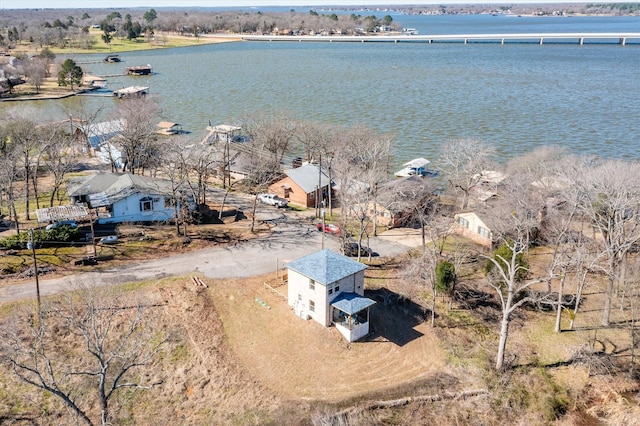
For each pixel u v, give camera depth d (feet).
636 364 135.85
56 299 146.10
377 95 494.18
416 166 275.18
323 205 225.56
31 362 125.39
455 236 203.92
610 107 427.33
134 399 120.06
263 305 152.15
